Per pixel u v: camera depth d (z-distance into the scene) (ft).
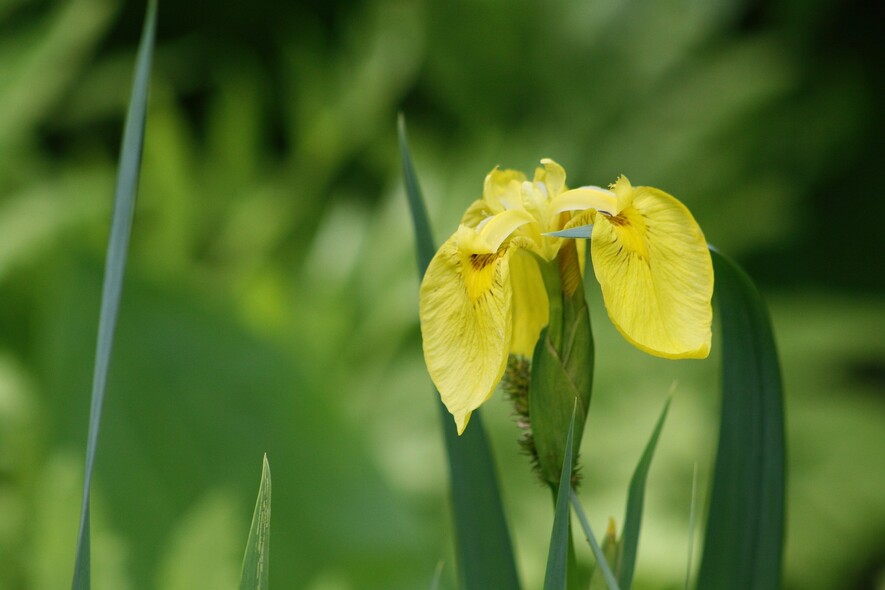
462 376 3.90
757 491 4.08
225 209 10.37
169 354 6.27
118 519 5.86
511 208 4.00
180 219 9.57
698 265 3.89
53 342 6.41
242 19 15.37
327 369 8.09
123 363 6.24
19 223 8.95
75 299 6.45
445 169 10.42
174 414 6.20
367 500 6.03
